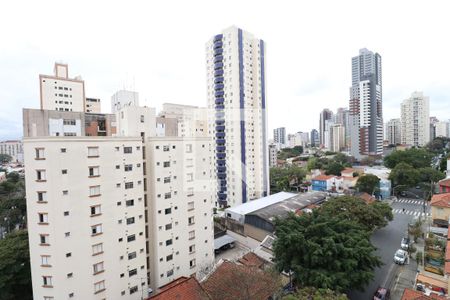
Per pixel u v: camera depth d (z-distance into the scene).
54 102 78.19
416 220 52.00
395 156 96.19
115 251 28.50
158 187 32.31
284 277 32.06
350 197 47.59
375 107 141.38
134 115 31.92
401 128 166.62
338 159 126.56
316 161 119.62
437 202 48.38
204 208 37.56
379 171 91.38
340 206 44.94
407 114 160.75
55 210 24.45
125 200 29.44
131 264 29.94
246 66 71.94
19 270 28.95
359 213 42.75
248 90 72.50
